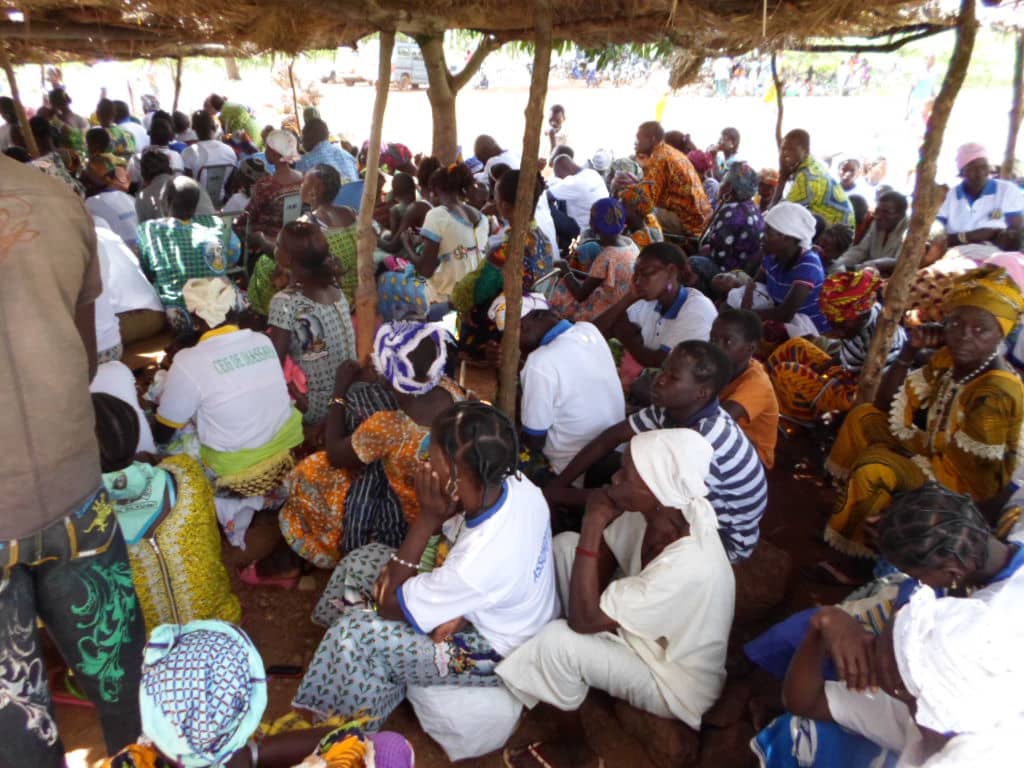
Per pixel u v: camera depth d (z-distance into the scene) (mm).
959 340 3047
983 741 1762
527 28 4453
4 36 3811
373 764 1890
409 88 26000
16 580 1955
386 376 3049
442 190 6051
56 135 9086
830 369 4676
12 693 1994
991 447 3029
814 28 3287
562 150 9812
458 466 2416
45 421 1913
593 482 3699
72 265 1950
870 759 2205
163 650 1663
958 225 6172
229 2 3480
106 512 2125
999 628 1742
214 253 5562
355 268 5457
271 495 3754
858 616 2461
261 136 11141
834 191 6398
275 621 3387
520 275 3363
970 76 16984
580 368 3479
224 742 1628
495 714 2699
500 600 2555
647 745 2750
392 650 2613
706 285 5988
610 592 2607
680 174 7117
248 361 3479
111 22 3881
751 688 2941
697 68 4676
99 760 2729
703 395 2949
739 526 3076
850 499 3445
